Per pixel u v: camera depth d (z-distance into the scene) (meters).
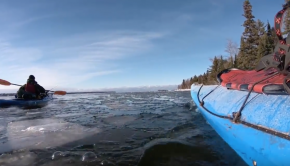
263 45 19.12
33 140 2.98
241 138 1.93
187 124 3.97
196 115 5.11
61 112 6.27
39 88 9.73
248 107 2.12
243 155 1.96
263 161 1.57
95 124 4.20
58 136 3.20
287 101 1.66
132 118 4.96
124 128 3.78
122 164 2.09
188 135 3.12
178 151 2.40
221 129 2.60
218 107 3.09
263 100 2.01
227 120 2.42
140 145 2.71
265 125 1.66
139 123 4.29
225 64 29.55
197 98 5.16
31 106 8.22
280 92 1.75
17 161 2.19
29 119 4.85
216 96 3.74
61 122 4.45
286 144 1.35
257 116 1.85
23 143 2.83
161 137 3.08
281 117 1.54
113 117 5.14
